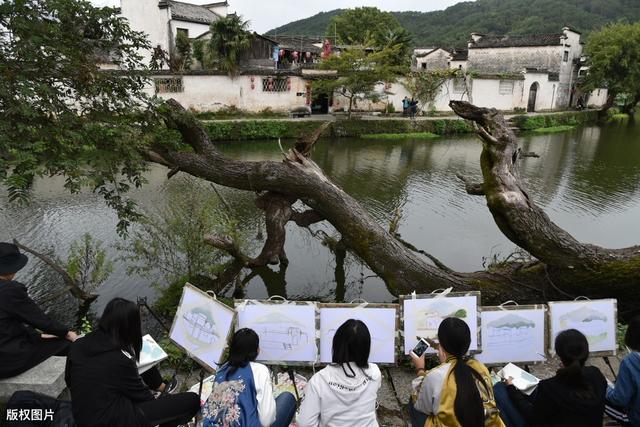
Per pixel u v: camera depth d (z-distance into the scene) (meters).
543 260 6.20
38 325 3.64
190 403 3.21
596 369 2.99
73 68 5.86
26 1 5.33
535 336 4.33
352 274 8.54
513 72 37.09
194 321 4.00
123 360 2.81
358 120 24.92
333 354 2.92
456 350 2.89
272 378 4.14
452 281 6.71
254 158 18.00
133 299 7.07
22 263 3.69
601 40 34.56
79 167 5.64
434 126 26.30
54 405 3.25
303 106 26.81
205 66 26.94
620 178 15.55
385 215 11.48
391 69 25.25
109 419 2.68
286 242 9.78
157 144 7.34
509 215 6.13
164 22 29.23
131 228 9.42
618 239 10.16
